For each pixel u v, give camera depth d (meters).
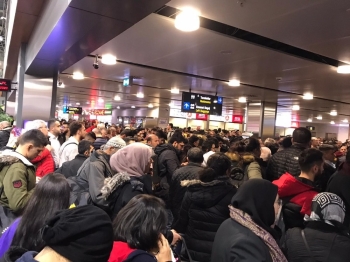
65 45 4.57
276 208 1.90
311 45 5.26
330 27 4.40
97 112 27.67
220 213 2.45
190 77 9.08
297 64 6.74
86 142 3.46
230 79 9.01
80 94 15.93
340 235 1.73
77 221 0.99
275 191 1.72
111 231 1.04
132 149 2.53
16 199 2.12
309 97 11.81
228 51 6.04
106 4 3.10
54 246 0.98
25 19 5.48
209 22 4.64
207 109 11.62
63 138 6.93
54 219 1.04
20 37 6.65
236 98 13.96
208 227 2.47
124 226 1.48
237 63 6.98
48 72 7.05
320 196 1.86
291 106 16.09
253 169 3.45
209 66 7.46
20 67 7.02
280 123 25.27
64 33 4.02
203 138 5.77
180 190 3.29
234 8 3.97
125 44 5.95
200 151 3.55
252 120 14.73
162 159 4.26
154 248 1.51
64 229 0.97
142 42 5.75
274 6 3.85
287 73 7.72
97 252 0.98
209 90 11.68
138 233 1.45
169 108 22.02
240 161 3.76
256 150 4.04
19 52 7.50
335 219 1.77
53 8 3.99
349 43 5.00
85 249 0.97
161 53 6.50
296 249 1.77
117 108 26.58
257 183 1.70
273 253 1.57
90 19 3.52
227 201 2.46
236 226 1.67
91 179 2.49
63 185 1.65
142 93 14.24
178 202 3.30
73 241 0.97
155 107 22.09
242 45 5.61
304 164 2.47
